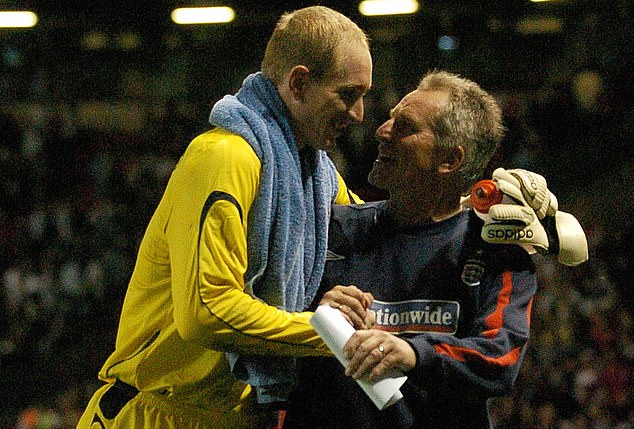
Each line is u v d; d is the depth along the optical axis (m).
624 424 29.38
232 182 8.79
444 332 9.52
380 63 50.41
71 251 46.41
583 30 49.34
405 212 9.84
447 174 9.71
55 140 53.81
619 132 45.16
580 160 45.34
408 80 49.94
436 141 9.60
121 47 57.59
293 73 9.21
